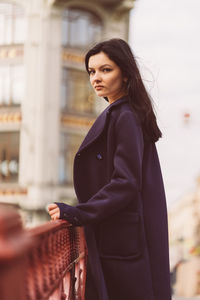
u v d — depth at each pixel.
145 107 1.97
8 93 19.75
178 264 9.24
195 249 9.70
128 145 1.84
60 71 19.47
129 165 1.83
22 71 19.59
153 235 1.91
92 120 20.08
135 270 1.85
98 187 1.98
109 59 2.01
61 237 1.95
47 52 19.27
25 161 19.17
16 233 0.89
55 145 19.25
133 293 1.84
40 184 18.95
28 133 19.19
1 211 0.87
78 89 19.95
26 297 1.19
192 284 8.70
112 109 1.96
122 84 2.06
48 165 19.11
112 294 1.88
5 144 19.58
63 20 19.64
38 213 18.94
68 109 19.70
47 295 1.47
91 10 20.17
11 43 19.83
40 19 19.34
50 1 19.14
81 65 19.92
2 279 0.86
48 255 1.61
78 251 2.51
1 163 19.59
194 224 11.83
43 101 19.20
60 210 1.82
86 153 2.01
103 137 1.97
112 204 1.78
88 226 1.94
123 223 1.86
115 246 1.87
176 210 12.73
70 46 19.81
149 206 1.92
